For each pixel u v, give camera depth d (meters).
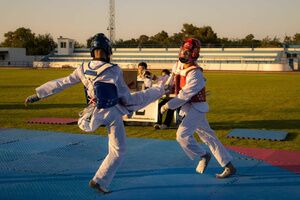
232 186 5.65
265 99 18.36
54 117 12.45
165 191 5.42
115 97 4.93
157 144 8.29
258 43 79.38
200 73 5.64
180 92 5.54
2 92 21.11
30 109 14.40
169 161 6.94
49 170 6.33
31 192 5.33
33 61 72.50
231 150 7.84
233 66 60.41
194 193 5.34
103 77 4.90
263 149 7.95
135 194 5.29
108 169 5.19
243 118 12.51
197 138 9.12
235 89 24.12
